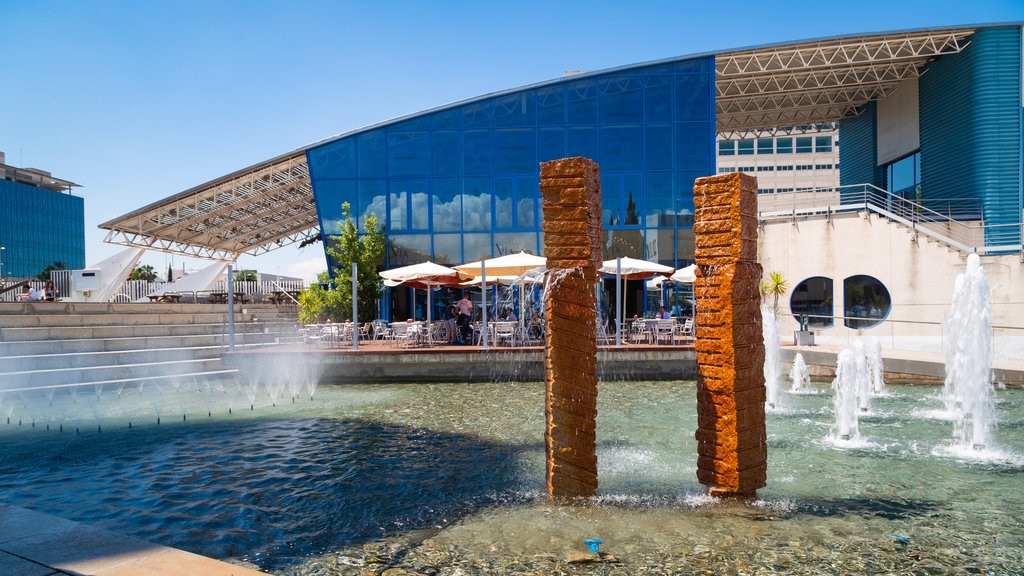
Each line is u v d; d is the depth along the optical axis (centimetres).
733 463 577
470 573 445
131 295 2839
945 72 2442
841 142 3331
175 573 364
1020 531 522
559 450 589
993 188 2250
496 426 997
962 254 2045
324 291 2300
